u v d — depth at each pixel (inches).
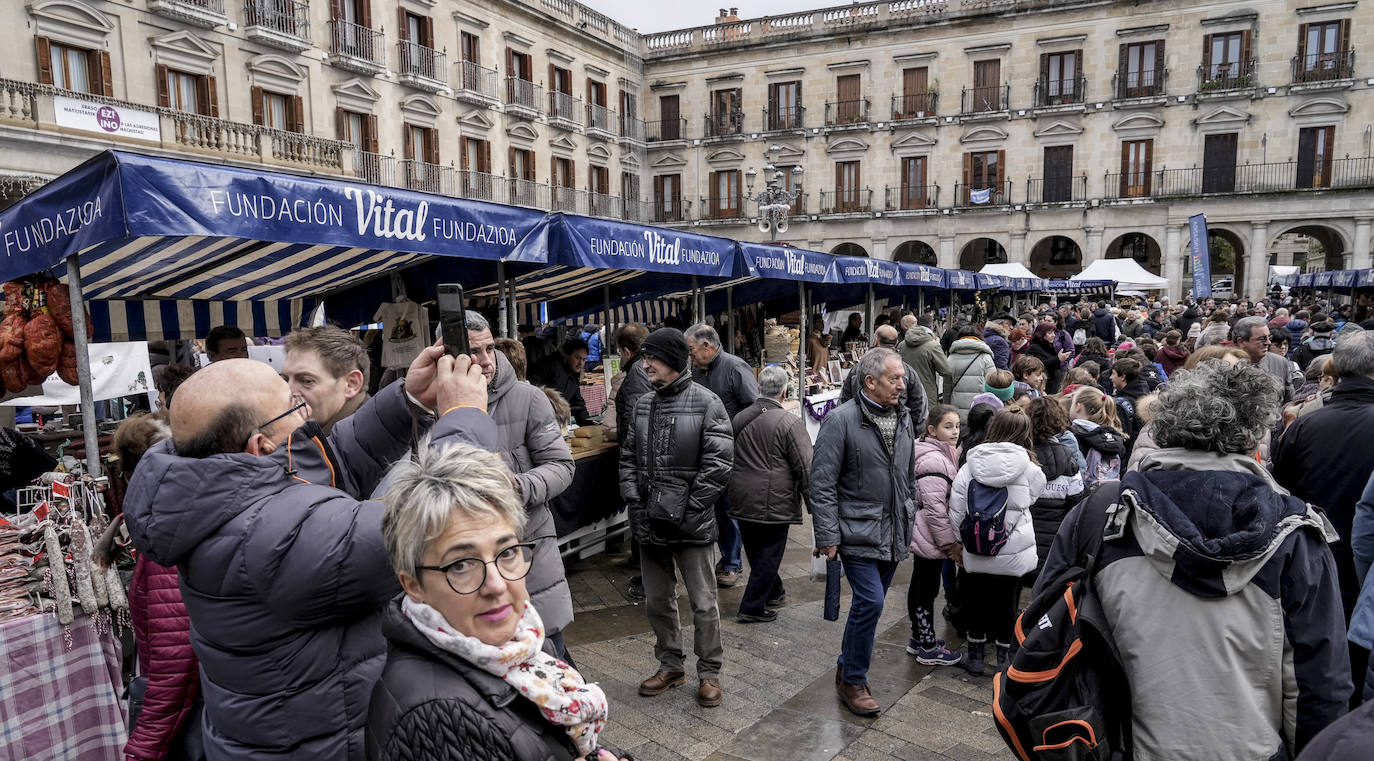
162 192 102.3
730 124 1349.7
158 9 658.8
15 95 512.7
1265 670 64.3
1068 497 164.2
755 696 148.5
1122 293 1179.3
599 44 1264.8
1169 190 1123.9
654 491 141.3
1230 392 69.7
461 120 1003.3
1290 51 1056.8
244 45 737.0
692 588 143.7
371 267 198.5
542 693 48.2
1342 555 124.8
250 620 56.7
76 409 239.5
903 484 139.6
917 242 1374.3
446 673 47.6
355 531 57.2
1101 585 70.1
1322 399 160.2
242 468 57.4
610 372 324.2
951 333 469.4
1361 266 1037.2
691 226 1380.4
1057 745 68.6
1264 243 1078.4
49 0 587.2
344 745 60.2
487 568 47.9
